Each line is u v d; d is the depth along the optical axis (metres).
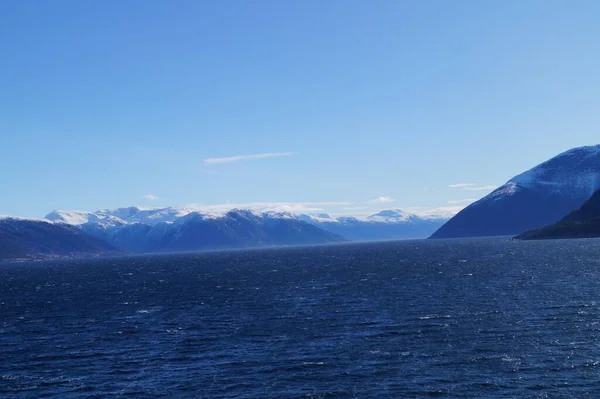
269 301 95.62
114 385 47.69
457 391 42.31
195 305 95.38
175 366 52.72
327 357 53.22
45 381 49.62
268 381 46.75
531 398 40.19
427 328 64.06
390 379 45.81
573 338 55.81
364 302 87.69
